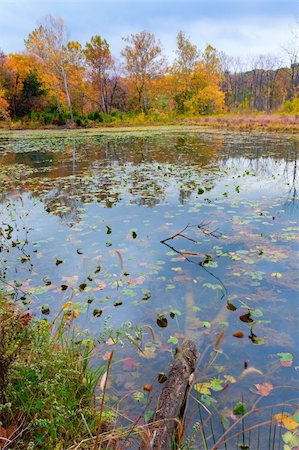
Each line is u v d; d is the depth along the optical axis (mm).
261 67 49625
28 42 31141
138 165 9344
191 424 1667
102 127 30750
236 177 7398
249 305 2656
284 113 25406
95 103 41188
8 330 1804
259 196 5770
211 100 37250
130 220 4762
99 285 3029
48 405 1541
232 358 2113
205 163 9406
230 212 4891
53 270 3373
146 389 1873
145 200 5746
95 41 34719
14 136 22188
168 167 8805
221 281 3035
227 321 2479
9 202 5934
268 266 3242
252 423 1672
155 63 34906
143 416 1707
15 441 1390
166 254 3613
